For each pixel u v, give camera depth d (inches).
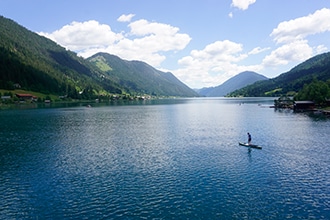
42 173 1834.4
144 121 4840.1
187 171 1857.8
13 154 2345.0
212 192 1497.3
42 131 3614.7
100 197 1445.6
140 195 1467.8
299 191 1493.6
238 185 1592.0
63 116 5738.2
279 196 1433.3
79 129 3816.4
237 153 2338.8
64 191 1525.6
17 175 1793.8
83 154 2343.8
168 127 4018.2
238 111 7052.2
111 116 5816.9
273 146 2583.7
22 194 1488.7
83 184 1630.2
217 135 3255.4
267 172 1815.9
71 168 1943.9
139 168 1936.5
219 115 5949.8
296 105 6845.5
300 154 2266.2
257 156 2228.1
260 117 5305.1
